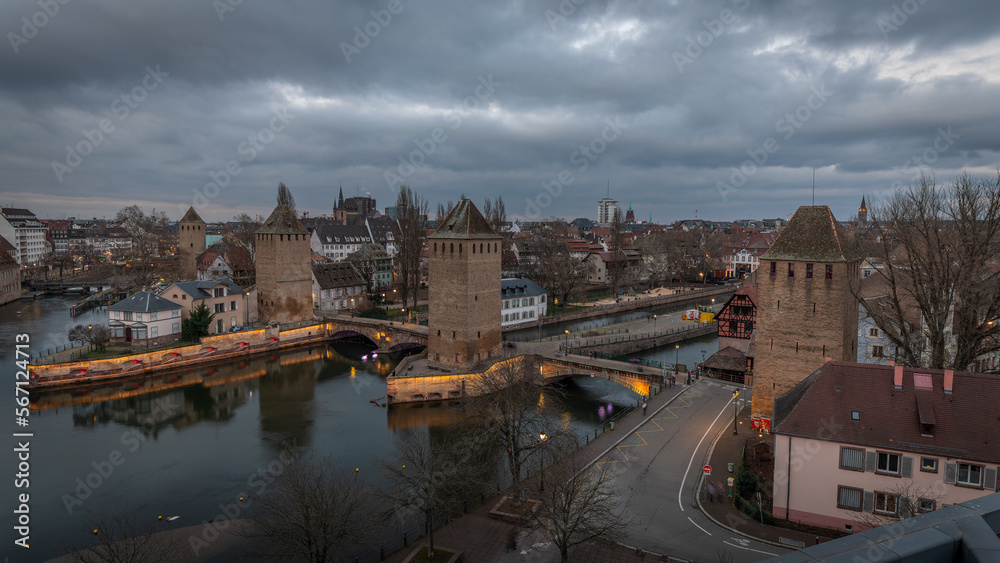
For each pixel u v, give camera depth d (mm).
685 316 127750
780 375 56906
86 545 43656
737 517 41750
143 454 62125
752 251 194625
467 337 82875
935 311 49219
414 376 79312
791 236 56344
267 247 118625
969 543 5742
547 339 108562
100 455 61906
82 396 82562
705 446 54719
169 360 95375
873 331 66438
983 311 51500
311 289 125250
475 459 56406
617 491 45375
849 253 55219
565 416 73562
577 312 131750
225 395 84312
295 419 73688
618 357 88812
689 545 38125
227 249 167500
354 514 38969
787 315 56094
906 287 56250
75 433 68625
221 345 103062
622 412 68250
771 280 56750
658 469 49781
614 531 36812
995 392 38000
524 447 50906
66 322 122250
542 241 169750
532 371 88625
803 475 40438
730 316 90000
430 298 87500
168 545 42250
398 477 44938
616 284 155250
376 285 167875
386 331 109812
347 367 101125
